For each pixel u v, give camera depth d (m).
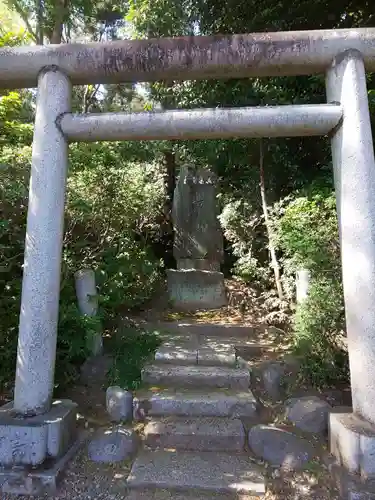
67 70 2.67
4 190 3.35
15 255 3.34
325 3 4.79
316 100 5.10
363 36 2.53
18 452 2.18
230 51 2.59
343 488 2.04
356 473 2.06
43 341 2.41
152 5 5.64
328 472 2.21
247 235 5.66
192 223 6.09
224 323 4.55
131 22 6.09
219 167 6.60
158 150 7.29
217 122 2.57
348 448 2.11
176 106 6.34
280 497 2.07
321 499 2.05
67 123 2.60
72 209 4.15
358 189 2.35
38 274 2.44
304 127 2.53
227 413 2.73
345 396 2.99
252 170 5.87
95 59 2.64
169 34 5.88
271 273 5.35
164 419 2.68
